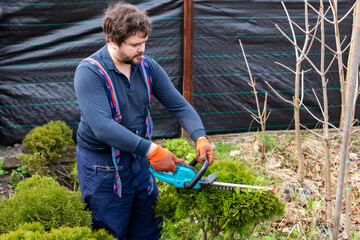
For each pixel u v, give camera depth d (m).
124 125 2.04
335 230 2.39
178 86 4.56
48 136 3.60
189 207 2.17
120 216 2.22
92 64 1.88
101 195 2.16
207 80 4.53
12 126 4.34
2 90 4.23
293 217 3.05
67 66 4.28
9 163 3.91
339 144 4.29
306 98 4.70
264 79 4.62
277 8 4.43
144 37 1.78
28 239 1.74
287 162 3.97
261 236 2.83
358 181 3.55
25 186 2.57
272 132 4.74
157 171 2.04
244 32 4.45
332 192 3.36
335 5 2.30
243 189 2.05
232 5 4.35
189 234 2.22
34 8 4.07
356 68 2.03
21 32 4.11
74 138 4.46
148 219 2.41
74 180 3.77
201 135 2.09
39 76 4.26
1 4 3.99
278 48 4.55
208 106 4.61
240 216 2.07
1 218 2.01
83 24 4.20
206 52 4.45
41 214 2.04
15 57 4.17
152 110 4.54
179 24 4.36
